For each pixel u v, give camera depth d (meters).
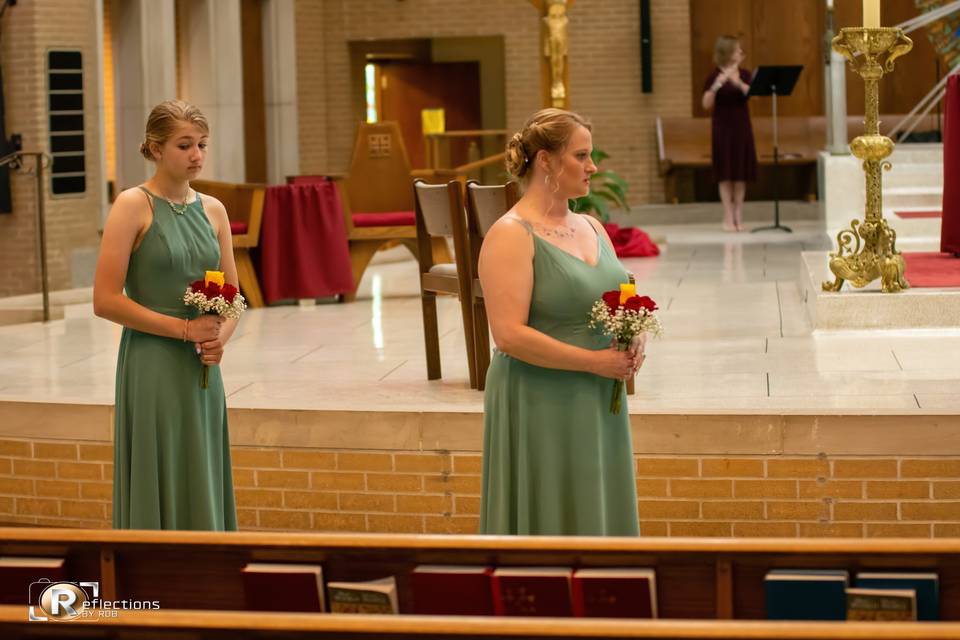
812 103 27.33
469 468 8.55
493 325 6.01
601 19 26.75
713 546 4.85
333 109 26.89
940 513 7.96
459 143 27.98
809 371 9.82
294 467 8.82
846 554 4.81
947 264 13.27
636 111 26.88
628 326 5.88
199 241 6.88
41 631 4.39
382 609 4.87
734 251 19.88
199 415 6.89
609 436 6.22
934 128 25.58
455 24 26.72
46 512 9.29
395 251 20.38
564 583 4.81
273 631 4.24
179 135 6.69
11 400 9.30
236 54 23.36
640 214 25.81
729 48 22.84
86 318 14.52
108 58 22.91
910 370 9.72
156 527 6.85
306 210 15.15
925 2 20.06
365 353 11.64
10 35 20.70
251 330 13.30
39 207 14.18
